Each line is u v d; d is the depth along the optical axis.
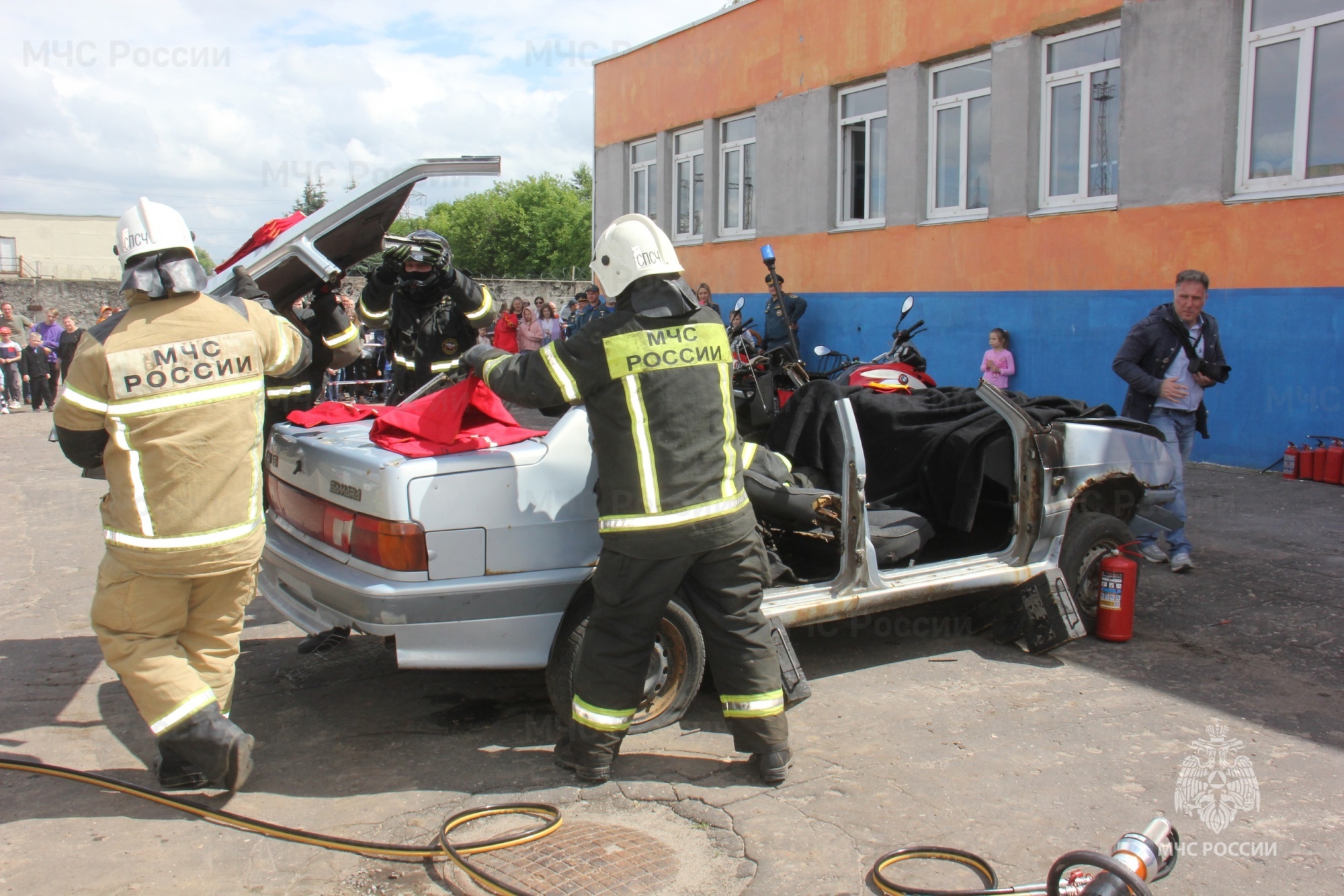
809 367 14.33
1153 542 6.17
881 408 5.00
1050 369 10.97
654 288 3.21
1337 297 8.41
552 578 3.47
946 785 3.33
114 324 3.09
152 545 3.05
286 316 4.97
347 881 2.78
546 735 3.77
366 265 18.08
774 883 2.75
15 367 17.27
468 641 3.40
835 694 4.16
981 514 5.30
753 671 3.29
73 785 3.34
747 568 3.30
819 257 14.17
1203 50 9.27
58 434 3.12
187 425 3.08
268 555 3.97
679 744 3.67
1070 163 10.85
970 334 11.93
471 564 3.37
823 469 4.83
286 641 4.87
